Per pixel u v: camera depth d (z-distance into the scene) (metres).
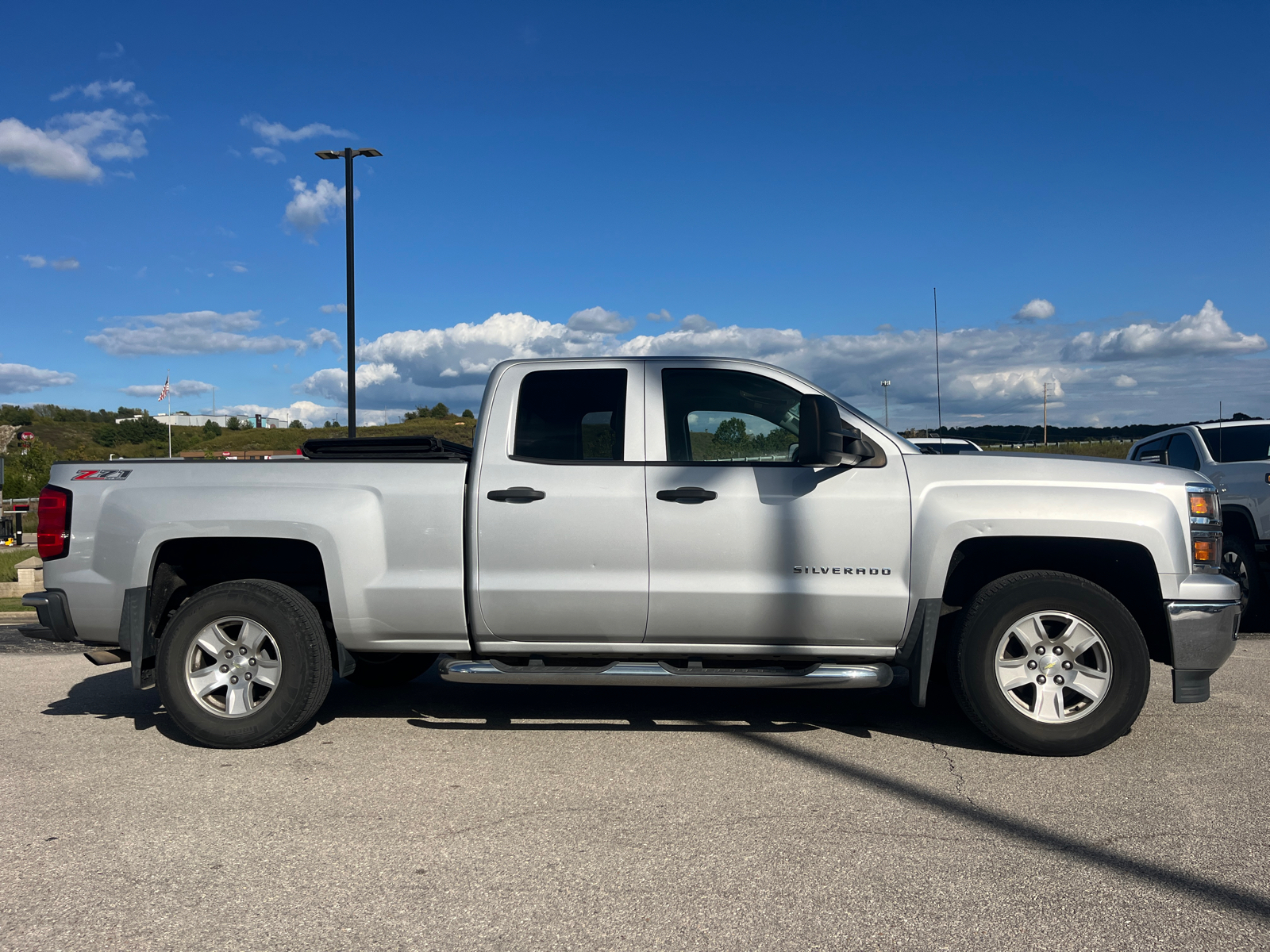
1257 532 8.17
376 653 5.38
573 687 6.08
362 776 4.25
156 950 2.66
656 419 4.74
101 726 5.20
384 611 4.71
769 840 3.43
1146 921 2.77
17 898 3.00
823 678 4.50
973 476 4.53
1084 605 4.35
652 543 4.56
